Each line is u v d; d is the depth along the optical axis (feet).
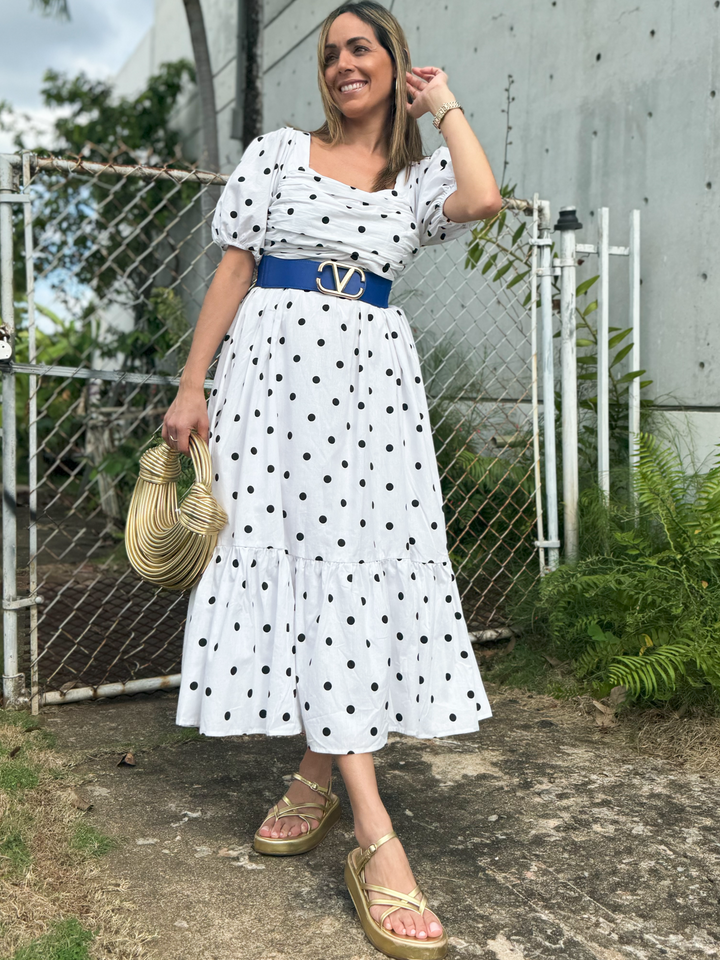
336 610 5.09
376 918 4.77
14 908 4.80
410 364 5.56
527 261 11.00
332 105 5.41
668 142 10.53
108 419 19.65
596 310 11.76
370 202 5.27
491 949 4.76
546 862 5.71
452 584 5.60
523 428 12.10
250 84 21.26
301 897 5.24
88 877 5.31
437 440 12.36
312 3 20.47
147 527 5.39
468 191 5.11
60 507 21.93
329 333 5.16
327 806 5.94
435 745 7.79
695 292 10.15
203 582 5.35
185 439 5.31
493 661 10.10
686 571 8.66
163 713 8.48
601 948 4.79
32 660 8.31
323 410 5.14
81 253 15.65
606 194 11.59
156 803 6.48
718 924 5.04
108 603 12.64
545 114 12.76
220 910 5.06
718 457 9.82
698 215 10.09
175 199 26.07
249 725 5.24
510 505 11.80
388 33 5.30
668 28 10.48
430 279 14.94
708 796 6.74
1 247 7.97
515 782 7.00
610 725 8.18
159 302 15.10
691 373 10.23
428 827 6.20
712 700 7.99
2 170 7.90
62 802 6.32
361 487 5.20
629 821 6.31
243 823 6.20
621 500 10.43
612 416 11.35
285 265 5.32
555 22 12.47
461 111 5.29
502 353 13.20
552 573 9.70
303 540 5.18
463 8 14.67
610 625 9.26
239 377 5.37
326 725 4.99
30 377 8.18
